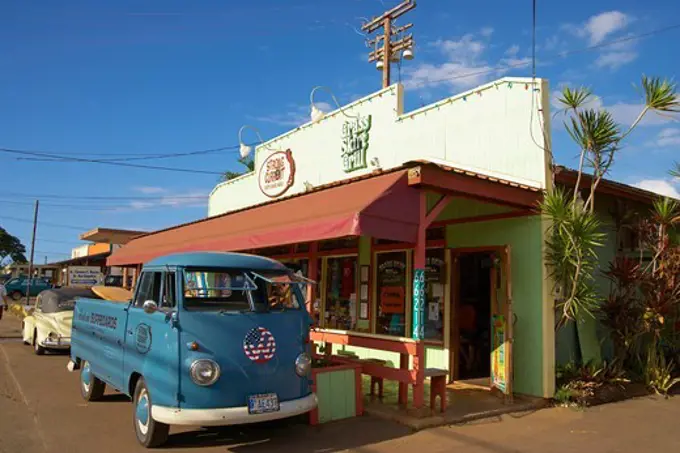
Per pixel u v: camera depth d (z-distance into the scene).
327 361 8.00
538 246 8.67
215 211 19.73
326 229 7.16
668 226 9.70
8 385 9.66
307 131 14.87
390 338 7.75
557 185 9.45
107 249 35.31
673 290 9.45
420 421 7.07
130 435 6.64
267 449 6.15
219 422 5.61
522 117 9.27
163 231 14.94
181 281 6.16
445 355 9.80
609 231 10.81
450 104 10.60
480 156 9.88
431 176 7.29
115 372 7.22
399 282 10.94
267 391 5.97
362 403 7.72
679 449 6.36
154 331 6.16
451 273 9.91
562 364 9.23
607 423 7.41
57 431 6.78
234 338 5.93
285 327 6.34
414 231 7.30
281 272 6.84
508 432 6.92
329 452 6.07
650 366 9.59
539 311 8.58
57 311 13.82
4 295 21.31
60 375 10.76
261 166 16.95
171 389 5.69
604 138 8.59
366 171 12.56
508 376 8.34
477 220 9.51
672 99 8.34
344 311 12.36
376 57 22.67
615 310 9.43
